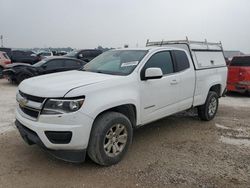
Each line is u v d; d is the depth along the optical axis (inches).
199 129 240.1
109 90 157.8
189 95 229.5
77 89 143.9
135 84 174.9
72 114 140.6
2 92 439.8
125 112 175.6
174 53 218.1
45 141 143.6
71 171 154.6
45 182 142.9
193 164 166.9
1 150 181.9
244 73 411.8
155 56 198.2
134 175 151.6
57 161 166.2
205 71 249.9
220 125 254.7
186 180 147.1
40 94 145.3
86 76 171.5
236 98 421.1
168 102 205.5
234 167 164.1
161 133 226.7
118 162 165.8
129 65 185.5
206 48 263.6
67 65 540.4
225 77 287.6
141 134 223.1
